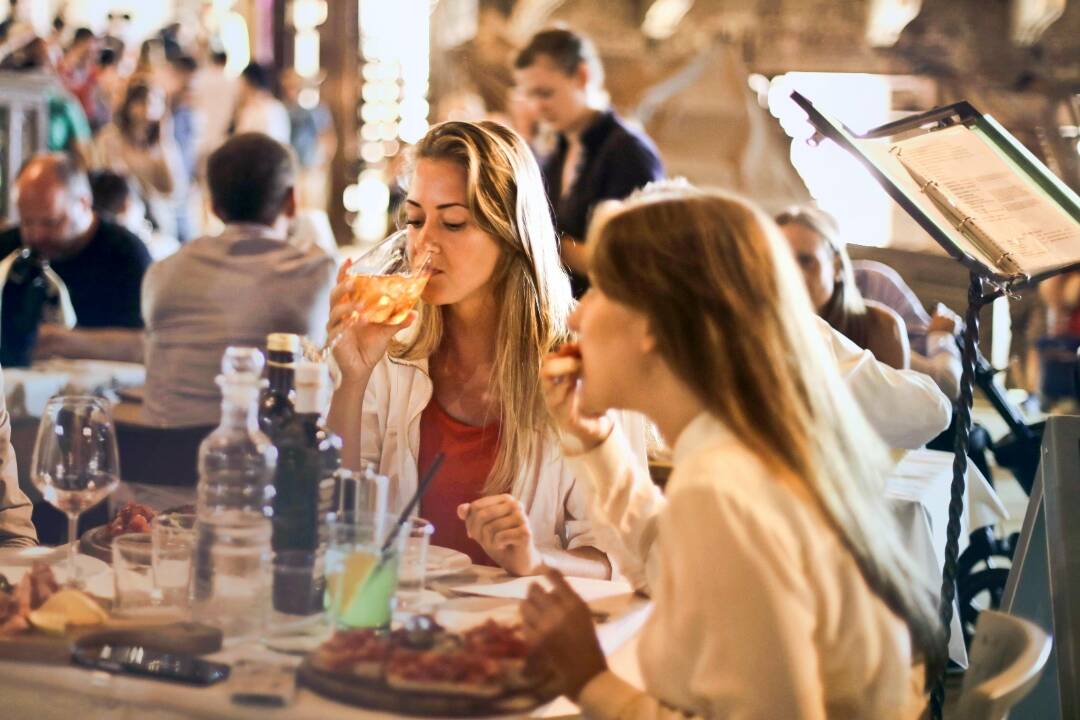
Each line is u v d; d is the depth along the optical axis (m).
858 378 2.76
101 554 1.82
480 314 2.20
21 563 1.79
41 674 1.37
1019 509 5.28
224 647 1.47
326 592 1.52
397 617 1.52
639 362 1.35
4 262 4.14
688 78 8.73
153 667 1.35
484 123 2.23
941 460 3.28
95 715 1.38
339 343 2.12
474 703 1.28
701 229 1.34
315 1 10.27
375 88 10.34
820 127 2.18
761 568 1.21
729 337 1.30
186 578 1.54
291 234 5.77
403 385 2.23
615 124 4.84
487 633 1.37
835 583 1.27
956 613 2.97
